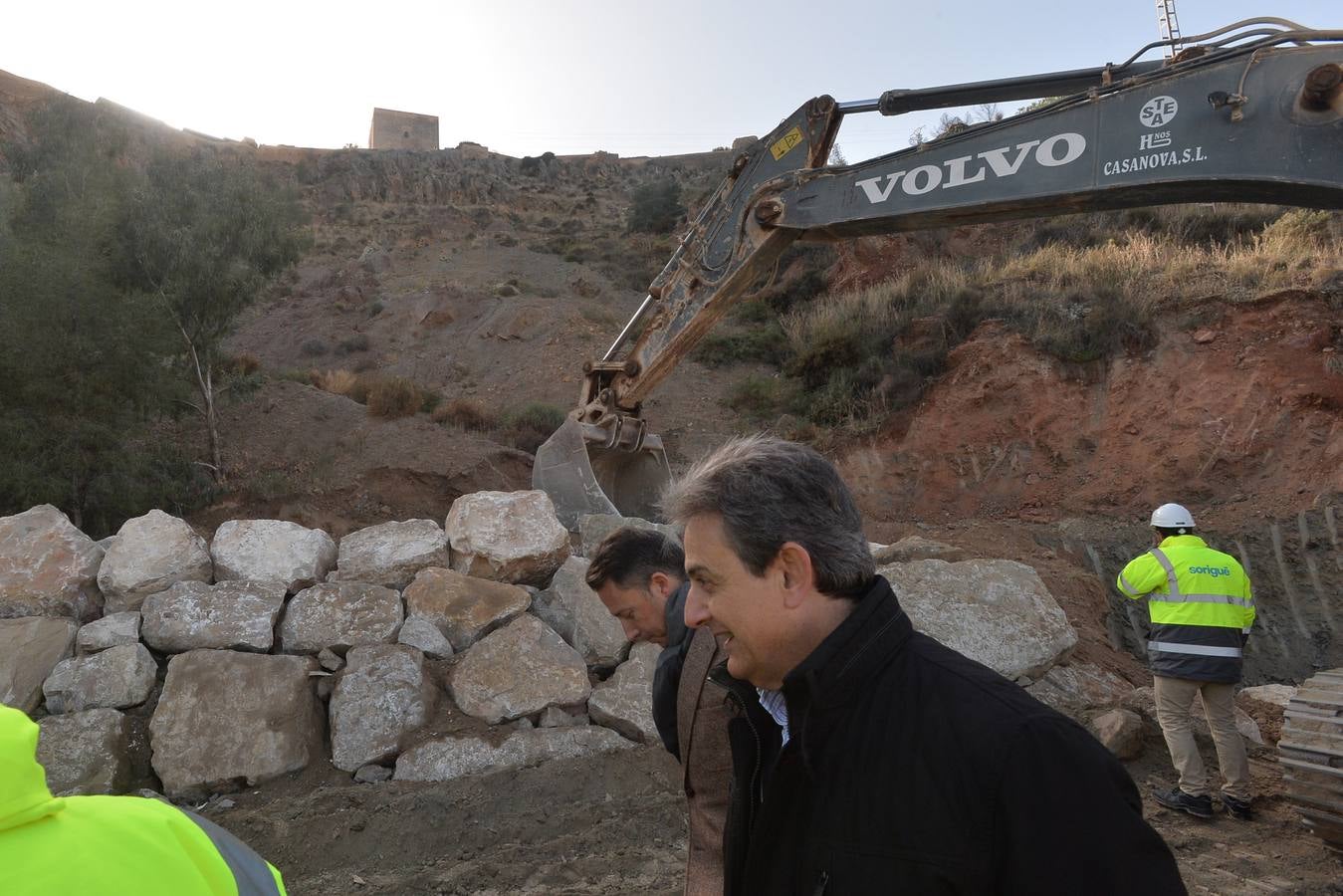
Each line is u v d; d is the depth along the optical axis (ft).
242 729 18.10
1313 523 37.01
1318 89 16.46
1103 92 19.45
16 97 201.87
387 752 18.30
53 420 42.98
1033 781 4.37
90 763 17.16
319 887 14.99
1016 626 21.83
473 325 109.40
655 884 14.66
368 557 22.41
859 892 4.64
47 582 20.49
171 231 48.80
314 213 202.28
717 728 8.16
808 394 67.77
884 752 4.74
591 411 33.09
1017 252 74.90
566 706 19.65
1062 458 49.14
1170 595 17.99
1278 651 33.55
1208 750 20.03
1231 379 45.44
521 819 16.83
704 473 5.38
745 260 28.58
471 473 51.67
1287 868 15.29
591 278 137.28
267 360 109.19
